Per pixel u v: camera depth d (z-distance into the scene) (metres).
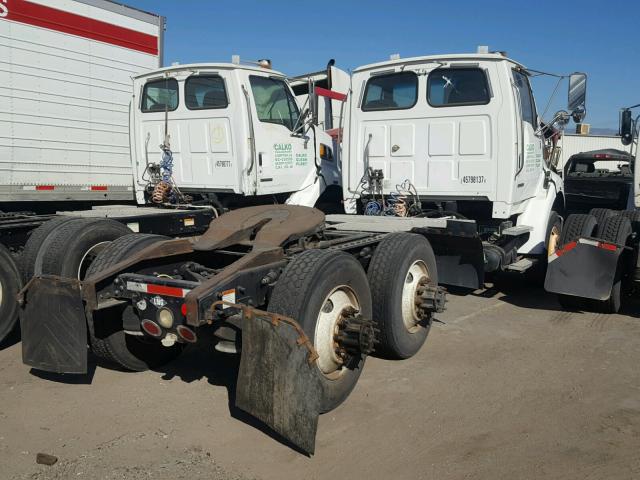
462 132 6.75
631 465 3.37
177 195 7.41
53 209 7.88
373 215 7.04
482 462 3.38
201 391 4.35
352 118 7.39
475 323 6.22
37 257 5.05
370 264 4.88
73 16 7.61
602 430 3.79
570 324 6.23
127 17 8.33
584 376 4.71
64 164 7.67
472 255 5.75
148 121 7.84
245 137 7.20
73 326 3.90
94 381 4.52
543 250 7.57
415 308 5.10
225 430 3.74
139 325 4.19
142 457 3.39
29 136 7.24
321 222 4.99
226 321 3.67
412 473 3.27
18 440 3.57
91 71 7.89
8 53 6.95
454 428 3.81
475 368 4.88
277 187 7.72
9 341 5.43
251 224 4.86
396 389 4.43
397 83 7.11
